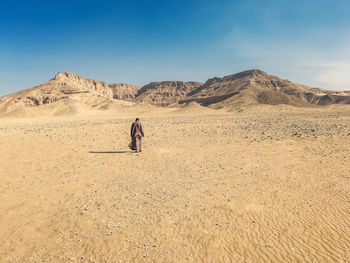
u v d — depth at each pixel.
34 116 124.06
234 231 5.67
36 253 5.14
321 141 16.12
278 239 5.34
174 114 88.69
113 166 11.57
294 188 8.08
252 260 4.70
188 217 6.33
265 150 14.27
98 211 6.83
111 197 7.77
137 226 5.99
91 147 16.61
